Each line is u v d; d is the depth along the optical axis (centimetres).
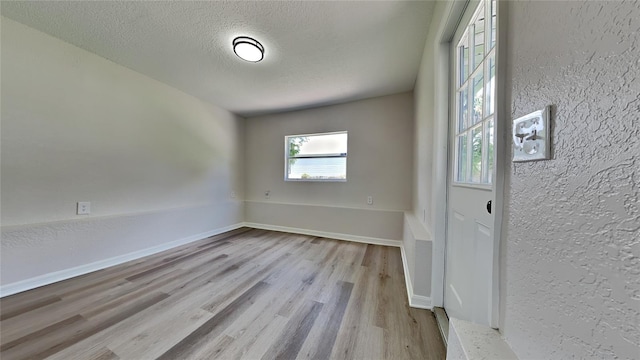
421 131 229
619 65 33
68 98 209
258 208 421
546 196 47
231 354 122
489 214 93
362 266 246
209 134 360
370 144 342
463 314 122
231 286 197
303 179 390
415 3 157
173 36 195
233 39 197
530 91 52
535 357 49
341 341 133
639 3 31
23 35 183
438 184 158
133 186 262
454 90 146
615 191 34
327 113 370
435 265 161
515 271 57
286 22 175
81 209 219
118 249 243
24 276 182
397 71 255
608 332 34
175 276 215
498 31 65
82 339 130
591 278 37
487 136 101
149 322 147
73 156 213
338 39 196
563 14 43
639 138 31
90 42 205
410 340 134
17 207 183
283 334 138
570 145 41
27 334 133
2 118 176
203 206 347
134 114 261
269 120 416
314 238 355
